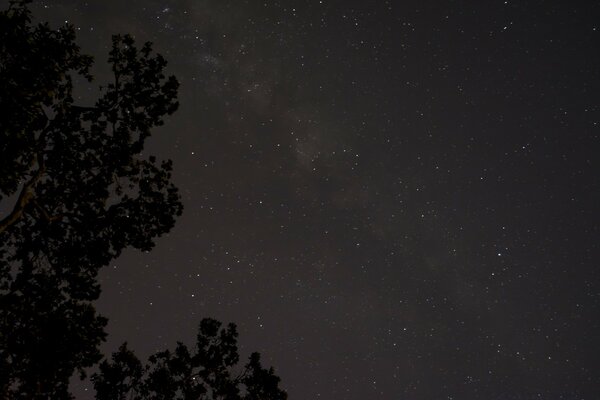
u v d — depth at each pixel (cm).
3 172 830
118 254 1059
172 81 1030
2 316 947
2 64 812
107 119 1005
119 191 1051
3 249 989
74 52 902
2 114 782
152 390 1061
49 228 998
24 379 958
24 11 815
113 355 1078
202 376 1109
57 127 963
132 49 1007
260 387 1115
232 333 1146
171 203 1083
